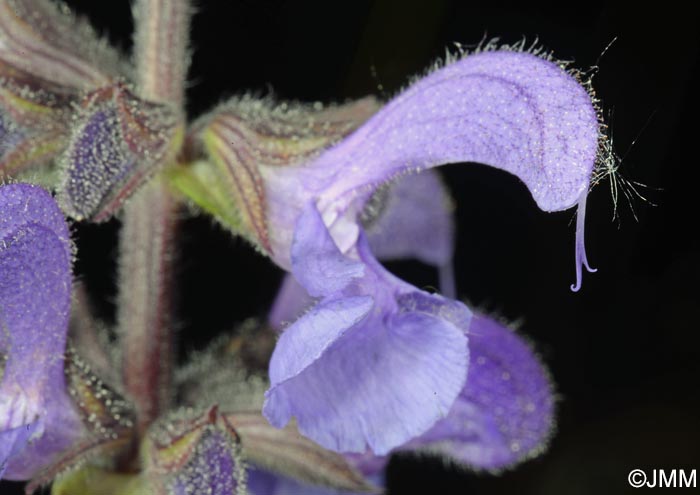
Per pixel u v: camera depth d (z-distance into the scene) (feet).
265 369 0.53
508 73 0.46
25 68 0.49
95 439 0.48
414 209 0.53
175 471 0.47
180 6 0.50
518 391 0.51
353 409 0.46
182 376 0.52
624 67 0.59
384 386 0.46
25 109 0.48
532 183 0.45
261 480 0.53
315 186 0.48
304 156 0.48
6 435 0.46
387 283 0.47
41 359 0.47
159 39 0.50
